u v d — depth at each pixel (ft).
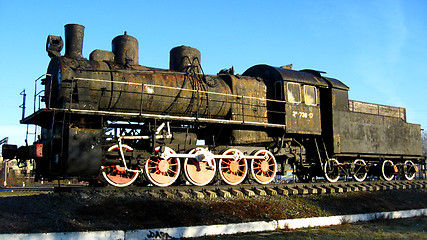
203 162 38.63
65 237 21.38
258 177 42.42
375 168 58.54
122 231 23.11
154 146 35.19
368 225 33.24
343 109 50.88
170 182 36.27
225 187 37.32
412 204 44.37
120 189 32.07
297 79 45.96
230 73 46.75
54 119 32.14
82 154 30.63
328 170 50.08
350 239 26.53
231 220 29.40
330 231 29.66
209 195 34.14
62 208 25.94
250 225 28.48
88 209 26.17
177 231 25.11
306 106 46.39
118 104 36.01
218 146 40.01
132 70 36.81
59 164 30.50
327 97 50.08
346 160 54.08
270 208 33.68
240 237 25.89
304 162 48.60
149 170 36.24
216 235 26.43
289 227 30.50
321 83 48.39
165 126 38.68
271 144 45.19
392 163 58.34
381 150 55.47
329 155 49.16
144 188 33.17
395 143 58.29
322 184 45.37
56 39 35.96
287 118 44.11
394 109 62.34
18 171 158.92
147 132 35.78
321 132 48.93
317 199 39.27
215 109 41.63
